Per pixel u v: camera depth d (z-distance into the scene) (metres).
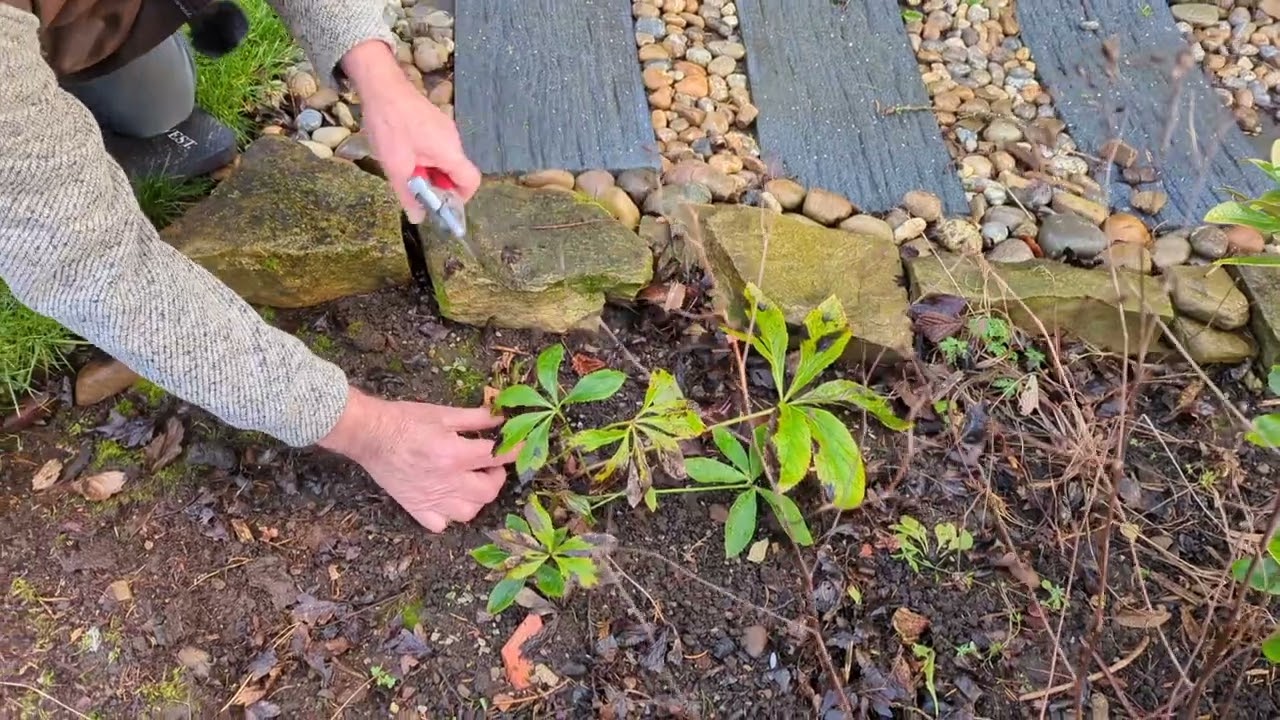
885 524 1.57
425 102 1.46
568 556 1.41
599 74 2.17
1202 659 1.45
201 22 1.68
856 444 1.58
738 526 1.47
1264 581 1.21
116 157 1.84
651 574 1.51
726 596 1.49
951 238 1.92
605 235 1.78
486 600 1.48
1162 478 1.65
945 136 2.13
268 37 2.12
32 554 1.49
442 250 1.73
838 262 1.80
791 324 1.71
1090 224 1.94
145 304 1.09
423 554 1.52
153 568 1.49
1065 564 1.55
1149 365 1.73
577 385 1.50
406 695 1.40
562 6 2.30
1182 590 1.53
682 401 1.45
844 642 1.45
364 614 1.46
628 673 1.42
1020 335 1.79
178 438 1.59
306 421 1.28
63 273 1.03
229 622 1.45
